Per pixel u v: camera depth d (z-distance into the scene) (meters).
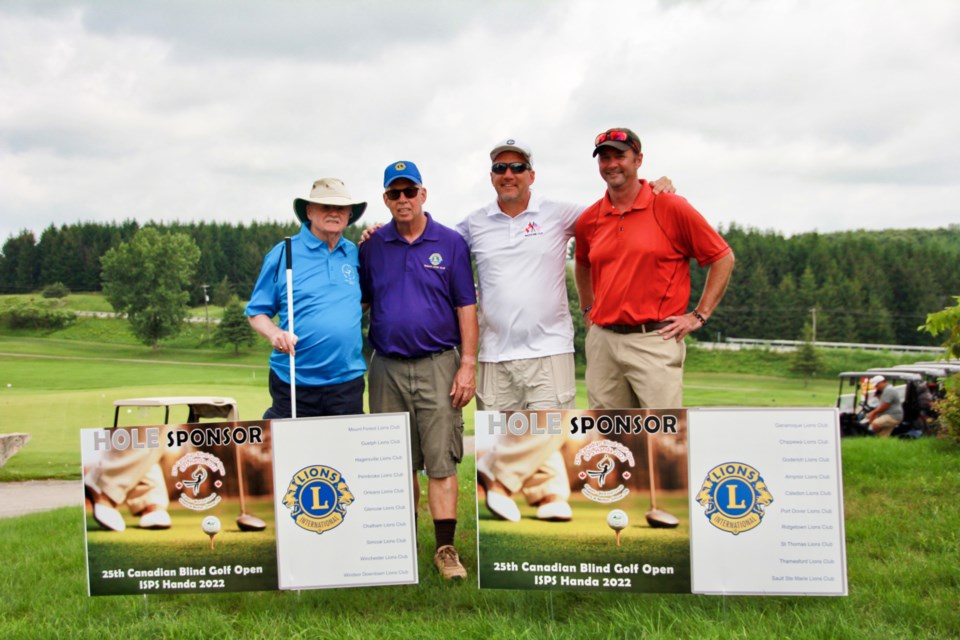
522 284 5.38
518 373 5.39
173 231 126.00
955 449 10.43
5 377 54.00
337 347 5.15
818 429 4.04
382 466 4.27
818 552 4.03
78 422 23.44
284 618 4.19
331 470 4.27
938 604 4.13
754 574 4.05
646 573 4.10
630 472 4.11
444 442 5.20
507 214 5.49
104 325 98.69
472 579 4.87
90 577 4.29
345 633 3.86
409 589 4.68
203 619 4.11
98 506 4.30
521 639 3.70
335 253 5.31
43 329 96.81
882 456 9.69
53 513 9.59
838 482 4.02
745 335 96.88
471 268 5.35
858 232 172.38
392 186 5.08
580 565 4.13
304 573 4.27
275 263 5.27
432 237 5.25
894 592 4.32
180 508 4.30
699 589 4.07
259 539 4.28
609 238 5.33
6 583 5.10
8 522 8.85
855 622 3.86
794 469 4.05
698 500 4.08
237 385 40.62
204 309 113.06
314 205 5.24
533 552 4.16
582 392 34.47
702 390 56.53
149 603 4.55
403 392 5.23
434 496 5.19
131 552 4.30
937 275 108.50
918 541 5.45
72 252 124.06
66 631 4.01
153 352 83.19
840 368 76.00
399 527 4.27
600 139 5.18
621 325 5.30
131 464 4.30
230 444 4.29
